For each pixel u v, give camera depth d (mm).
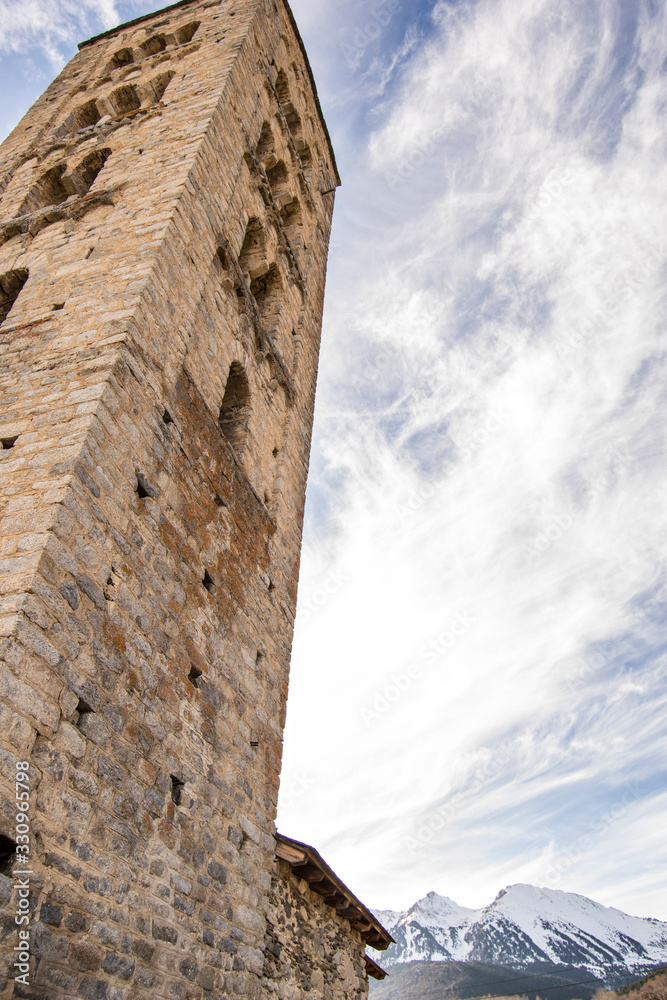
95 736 7348
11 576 7086
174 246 12602
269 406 16453
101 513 8430
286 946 12039
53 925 6188
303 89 28172
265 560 13742
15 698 6332
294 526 15969
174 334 11758
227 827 10023
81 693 7266
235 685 11234
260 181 18359
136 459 9578
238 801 10531
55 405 9258
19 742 6238
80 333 10617
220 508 12156
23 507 7840
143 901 7613
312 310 22344
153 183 14070
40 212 14828
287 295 20203
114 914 7059
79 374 9688
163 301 11672
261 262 18750
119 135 17266
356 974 15633
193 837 8992
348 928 15734
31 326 11281
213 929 9023
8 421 9312
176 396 11273
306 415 19141
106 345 10125
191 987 8188
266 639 12961
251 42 20641
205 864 9172
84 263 12492
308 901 13719
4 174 18516
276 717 12648
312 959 13141
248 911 10156
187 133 15734
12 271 13555
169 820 8508
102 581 8117
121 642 8227
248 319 15570
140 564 9047
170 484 10398
